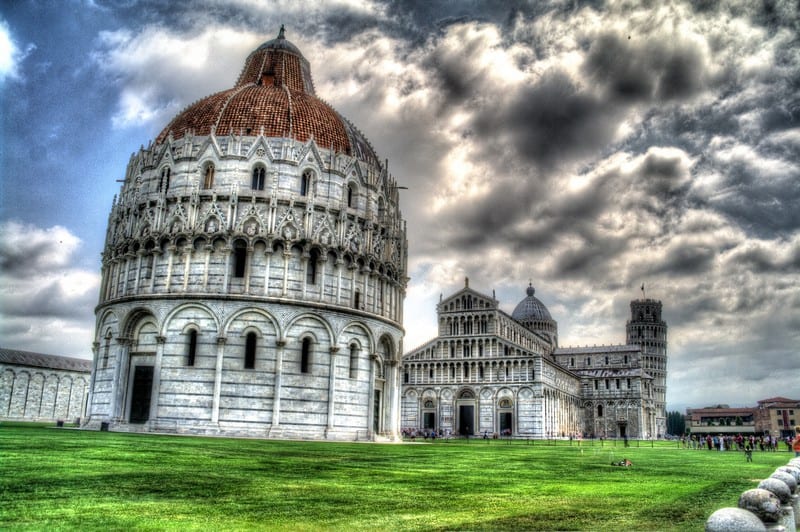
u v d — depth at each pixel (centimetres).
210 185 6881
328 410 6600
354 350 7012
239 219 6669
